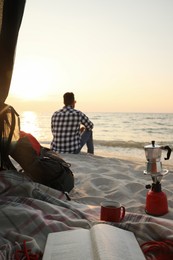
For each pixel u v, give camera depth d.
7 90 2.65
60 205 2.74
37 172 3.41
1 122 2.85
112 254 1.47
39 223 2.10
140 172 5.21
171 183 4.41
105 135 25.28
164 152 10.39
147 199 3.08
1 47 2.51
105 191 3.95
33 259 1.72
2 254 1.72
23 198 2.54
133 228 2.09
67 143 6.89
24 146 3.35
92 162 6.13
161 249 1.85
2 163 3.02
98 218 2.54
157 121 43.91
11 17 2.45
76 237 1.77
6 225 2.10
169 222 2.23
